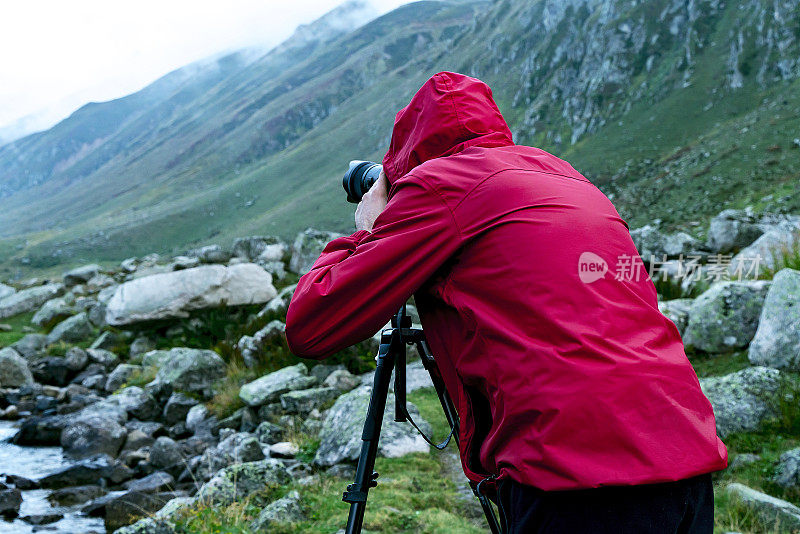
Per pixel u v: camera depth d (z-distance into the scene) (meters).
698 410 1.32
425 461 5.97
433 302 1.56
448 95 1.62
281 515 4.56
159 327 14.76
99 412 9.85
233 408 9.52
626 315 1.34
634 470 1.20
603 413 1.22
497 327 1.34
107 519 6.31
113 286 19.70
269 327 11.56
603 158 171.38
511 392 1.30
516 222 1.39
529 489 1.30
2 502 6.73
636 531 1.20
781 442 5.04
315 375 9.80
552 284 1.32
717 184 118.94
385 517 4.50
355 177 1.98
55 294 20.78
